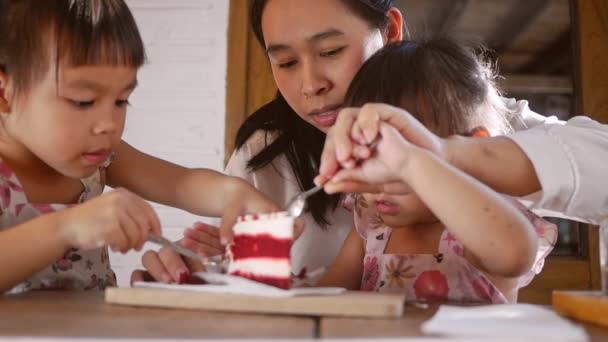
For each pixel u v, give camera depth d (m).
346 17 1.23
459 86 1.18
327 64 1.25
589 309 0.71
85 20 1.00
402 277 1.17
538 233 1.17
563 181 0.89
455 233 0.87
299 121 1.50
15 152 1.12
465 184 0.85
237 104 2.26
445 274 1.14
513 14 2.59
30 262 0.91
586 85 2.16
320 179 0.90
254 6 1.38
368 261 1.24
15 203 1.10
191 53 2.30
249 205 1.14
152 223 0.93
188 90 2.29
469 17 2.65
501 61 2.76
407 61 1.18
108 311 0.75
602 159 0.91
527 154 0.91
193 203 1.22
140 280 1.02
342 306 0.74
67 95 0.99
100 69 1.00
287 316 0.74
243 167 1.60
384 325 0.66
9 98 1.04
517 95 2.61
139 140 2.30
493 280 1.17
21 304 0.80
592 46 2.16
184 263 1.03
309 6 1.22
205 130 2.28
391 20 1.43
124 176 1.30
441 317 0.65
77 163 1.04
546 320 0.66
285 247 0.84
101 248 1.21
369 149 0.86
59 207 1.13
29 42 1.00
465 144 0.92
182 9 2.30
